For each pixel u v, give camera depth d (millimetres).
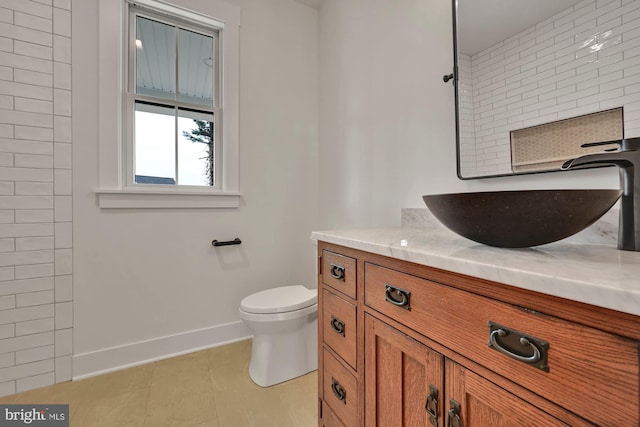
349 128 1859
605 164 645
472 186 1091
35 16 1437
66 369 1493
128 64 1710
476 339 515
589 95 753
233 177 1951
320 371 1091
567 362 391
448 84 1181
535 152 879
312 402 1336
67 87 1505
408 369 676
